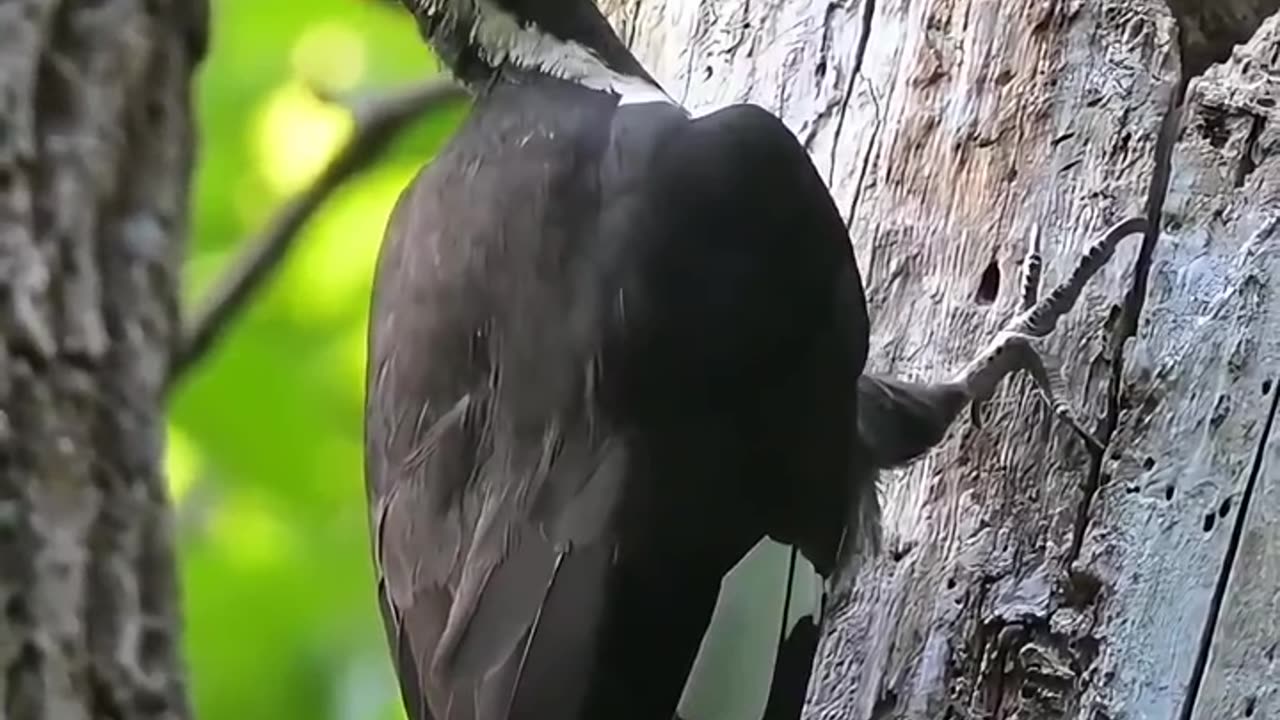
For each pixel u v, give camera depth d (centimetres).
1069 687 677
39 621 352
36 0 367
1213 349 691
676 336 626
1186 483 682
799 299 664
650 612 606
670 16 849
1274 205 702
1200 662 666
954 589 698
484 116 695
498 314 625
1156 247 711
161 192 382
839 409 685
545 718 588
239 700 993
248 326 1055
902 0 786
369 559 1031
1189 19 745
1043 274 726
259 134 1085
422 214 657
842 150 781
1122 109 732
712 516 623
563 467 610
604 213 635
